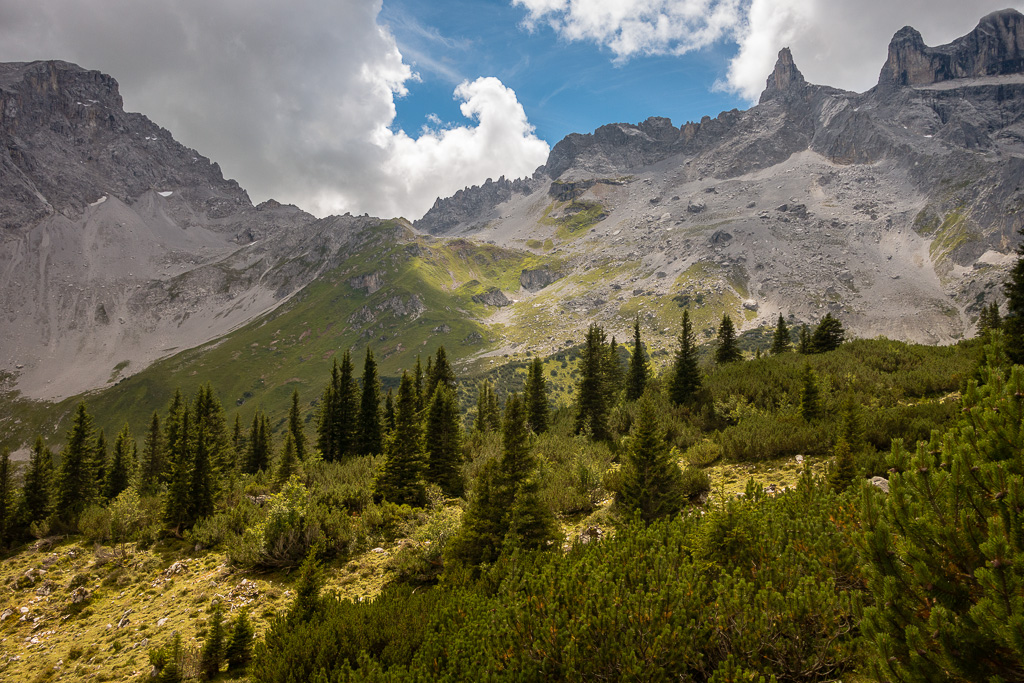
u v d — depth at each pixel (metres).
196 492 31.69
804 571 9.34
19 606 22.23
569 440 40.50
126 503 34.12
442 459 36.75
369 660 10.34
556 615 9.26
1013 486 5.84
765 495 14.03
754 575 9.48
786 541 10.57
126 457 54.44
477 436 49.12
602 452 35.03
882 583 6.80
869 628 6.78
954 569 6.27
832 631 8.04
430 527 20.77
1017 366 6.79
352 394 59.31
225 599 19.59
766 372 43.97
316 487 30.97
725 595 8.62
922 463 7.07
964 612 6.00
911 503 6.73
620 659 8.24
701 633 8.52
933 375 33.53
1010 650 5.58
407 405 33.09
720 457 29.78
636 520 13.38
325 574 20.75
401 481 30.67
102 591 22.77
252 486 41.97
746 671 7.59
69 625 19.97
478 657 9.39
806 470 15.44
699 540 11.14
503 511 17.83
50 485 37.66
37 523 34.44
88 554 28.34
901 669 6.11
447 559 17.14
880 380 36.28
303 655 11.17
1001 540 5.58
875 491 7.75
